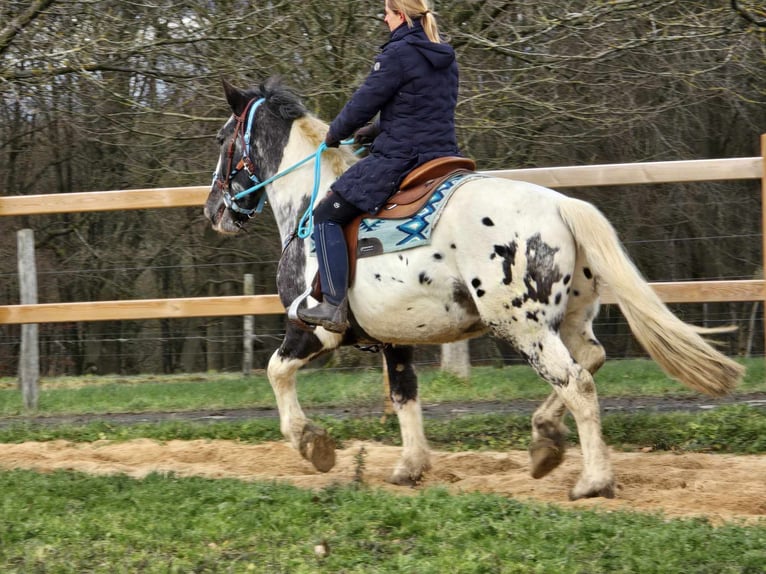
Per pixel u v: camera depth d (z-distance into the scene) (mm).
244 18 10242
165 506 5051
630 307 4949
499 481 5848
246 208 6473
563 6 10578
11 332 17297
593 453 5148
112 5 11203
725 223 15031
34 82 10641
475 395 9547
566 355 5035
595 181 7641
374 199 5270
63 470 6191
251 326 13508
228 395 10336
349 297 5457
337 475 6207
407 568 3941
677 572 3869
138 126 13195
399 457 6801
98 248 17609
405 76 5199
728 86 12125
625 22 10539
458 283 5152
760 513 5043
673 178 7531
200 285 17578
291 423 5930
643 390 9344
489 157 12656
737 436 6914
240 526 4648
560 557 4066
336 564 4059
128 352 18625
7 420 9234
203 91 11102
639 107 12531
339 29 10758
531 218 5020
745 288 7594
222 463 6844
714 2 10875
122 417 9258
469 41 10336
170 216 16797
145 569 4074
